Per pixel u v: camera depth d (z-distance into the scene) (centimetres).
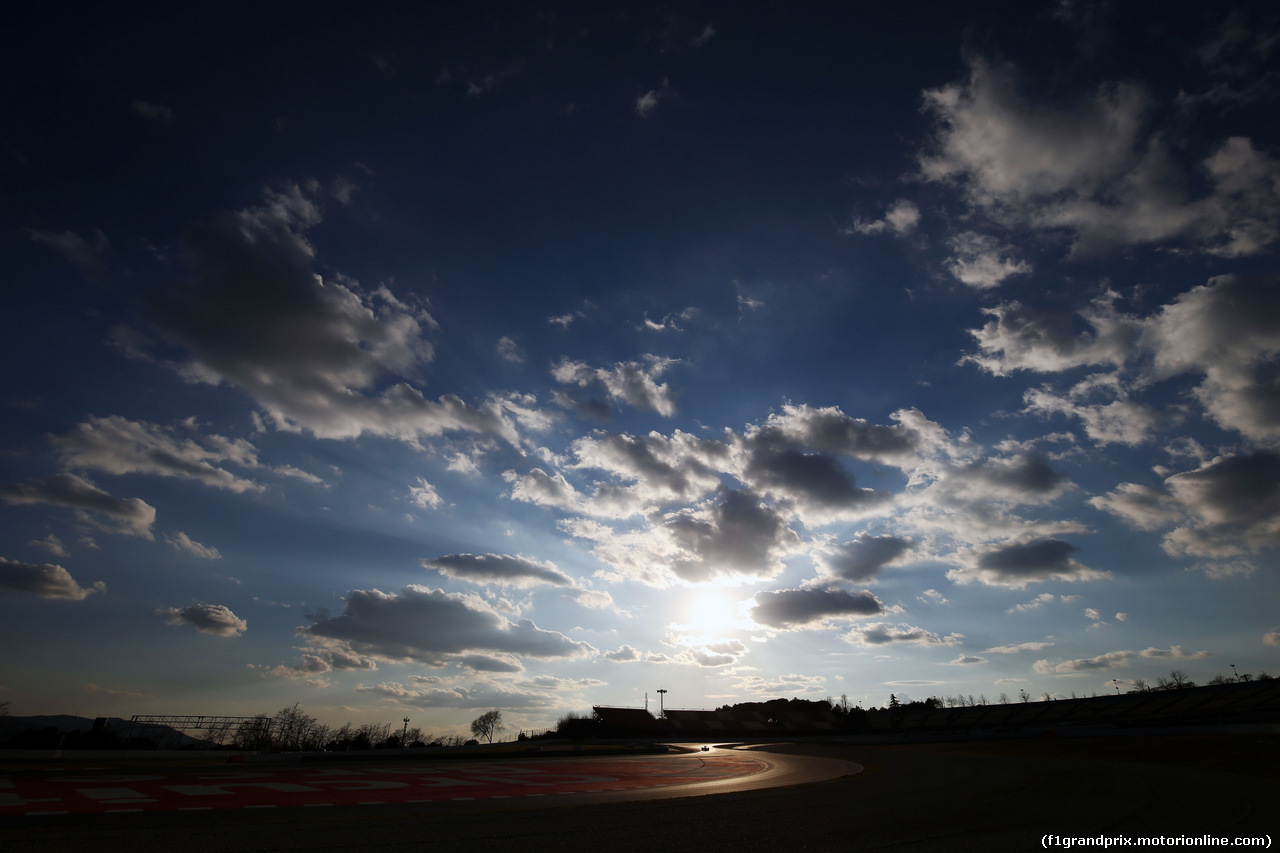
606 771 2662
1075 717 9588
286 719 7781
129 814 1168
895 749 5425
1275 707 7575
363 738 8412
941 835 1093
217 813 1208
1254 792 1612
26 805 1272
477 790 1783
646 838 1030
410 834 1012
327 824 1096
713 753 4766
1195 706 8512
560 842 980
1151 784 1877
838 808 1425
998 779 2194
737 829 1130
